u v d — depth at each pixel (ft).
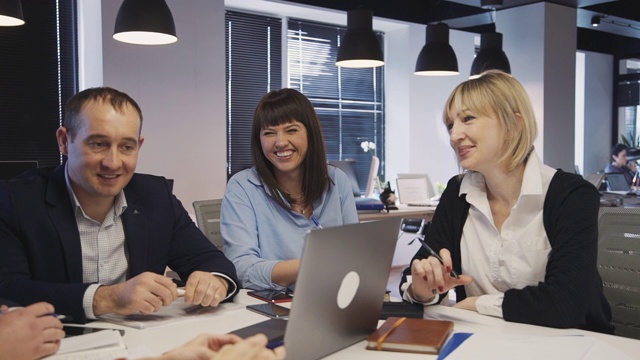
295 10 19.21
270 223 6.70
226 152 17.95
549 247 5.08
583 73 29.07
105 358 3.48
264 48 19.62
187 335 4.06
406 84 21.85
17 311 3.53
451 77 23.00
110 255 5.36
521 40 20.02
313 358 3.49
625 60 30.58
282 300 5.06
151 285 4.38
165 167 15.72
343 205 7.28
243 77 19.20
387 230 3.86
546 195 5.12
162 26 11.77
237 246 6.35
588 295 4.51
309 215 6.98
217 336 2.94
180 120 15.93
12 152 14.76
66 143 5.02
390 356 3.61
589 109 29.27
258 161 6.82
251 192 6.75
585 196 4.99
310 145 6.81
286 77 20.12
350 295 3.66
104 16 14.61
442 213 5.84
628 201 19.84
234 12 18.94
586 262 4.63
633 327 5.45
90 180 4.83
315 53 20.85
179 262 5.83
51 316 3.59
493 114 5.02
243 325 4.31
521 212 5.20
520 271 5.16
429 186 18.72
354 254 3.55
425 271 4.72
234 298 5.14
